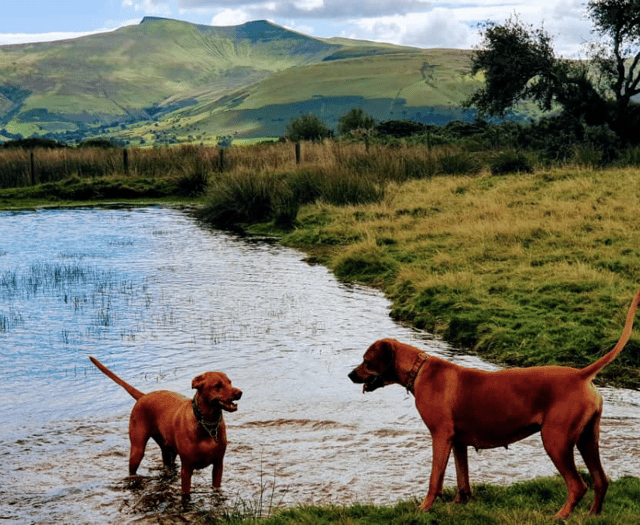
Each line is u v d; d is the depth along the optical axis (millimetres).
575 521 4898
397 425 7801
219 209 25375
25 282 15711
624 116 35812
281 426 7809
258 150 38906
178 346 10992
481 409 5246
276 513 5492
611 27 35312
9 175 35219
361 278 15812
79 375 9688
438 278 13625
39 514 5824
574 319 10992
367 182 24906
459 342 11031
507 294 12547
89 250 19750
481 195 22781
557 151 30344
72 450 7219
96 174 36062
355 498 6000
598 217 17938
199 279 15953
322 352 10633
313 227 21562
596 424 5059
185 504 5922
